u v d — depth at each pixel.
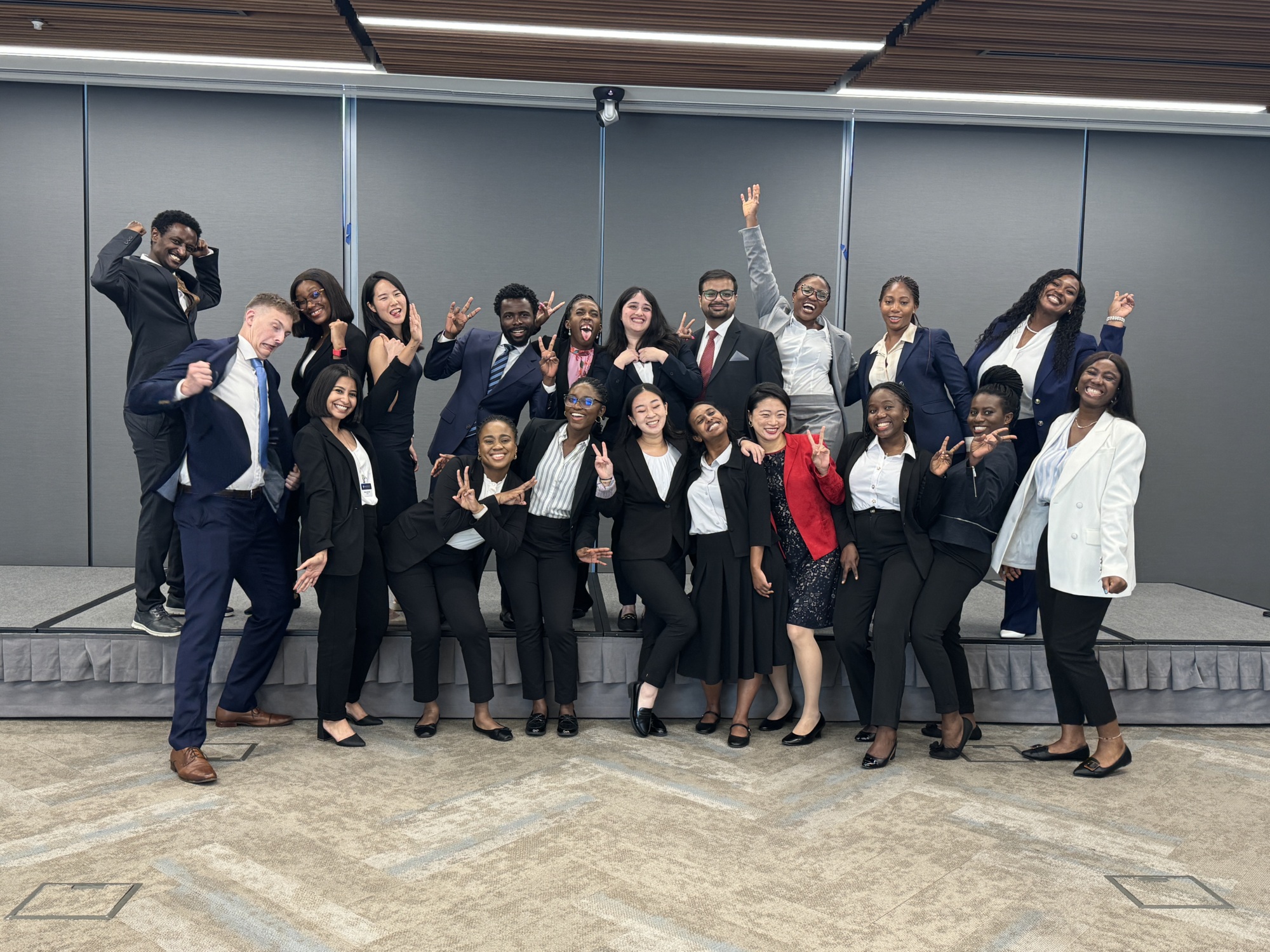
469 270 5.25
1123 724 3.88
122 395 5.12
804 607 3.54
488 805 2.94
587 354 3.96
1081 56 4.62
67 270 5.05
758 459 3.46
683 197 5.32
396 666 3.71
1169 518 5.56
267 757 3.32
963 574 3.40
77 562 5.17
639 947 2.14
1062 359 3.78
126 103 5.02
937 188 5.39
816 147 5.34
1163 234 5.48
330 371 3.26
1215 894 2.46
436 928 2.21
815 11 4.12
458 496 3.33
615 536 3.71
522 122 5.22
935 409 3.95
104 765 3.21
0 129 4.98
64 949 2.10
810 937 2.20
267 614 3.46
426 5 4.09
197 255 3.83
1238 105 5.35
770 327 4.26
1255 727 3.88
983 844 2.73
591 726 3.73
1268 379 5.55
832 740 3.63
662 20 4.24
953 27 4.26
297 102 5.11
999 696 3.86
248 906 2.29
